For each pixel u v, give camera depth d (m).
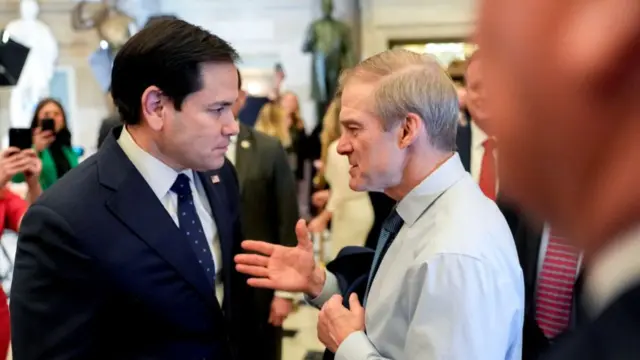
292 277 1.52
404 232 1.27
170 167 1.42
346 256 1.59
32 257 1.28
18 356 1.28
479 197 1.25
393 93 1.22
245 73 7.55
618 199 0.33
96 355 1.29
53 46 6.59
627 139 0.33
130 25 6.73
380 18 6.89
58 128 3.25
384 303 1.22
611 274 0.35
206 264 1.46
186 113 1.33
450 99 1.25
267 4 7.48
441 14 6.75
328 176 3.34
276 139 2.67
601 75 0.32
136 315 1.31
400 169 1.26
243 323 1.63
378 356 1.20
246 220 2.55
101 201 1.30
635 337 0.33
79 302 1.27
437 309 1.10
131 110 1.37
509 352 1.18
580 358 0.35
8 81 3.08
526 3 0.34
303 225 1.55
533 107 0.34
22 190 3.50
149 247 1.31
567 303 1.66
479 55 0.36
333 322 1.29
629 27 0.31
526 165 0.36
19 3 6.88
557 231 0.37
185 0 7.56
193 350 1.37
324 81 6.87
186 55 1.30
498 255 1.14
